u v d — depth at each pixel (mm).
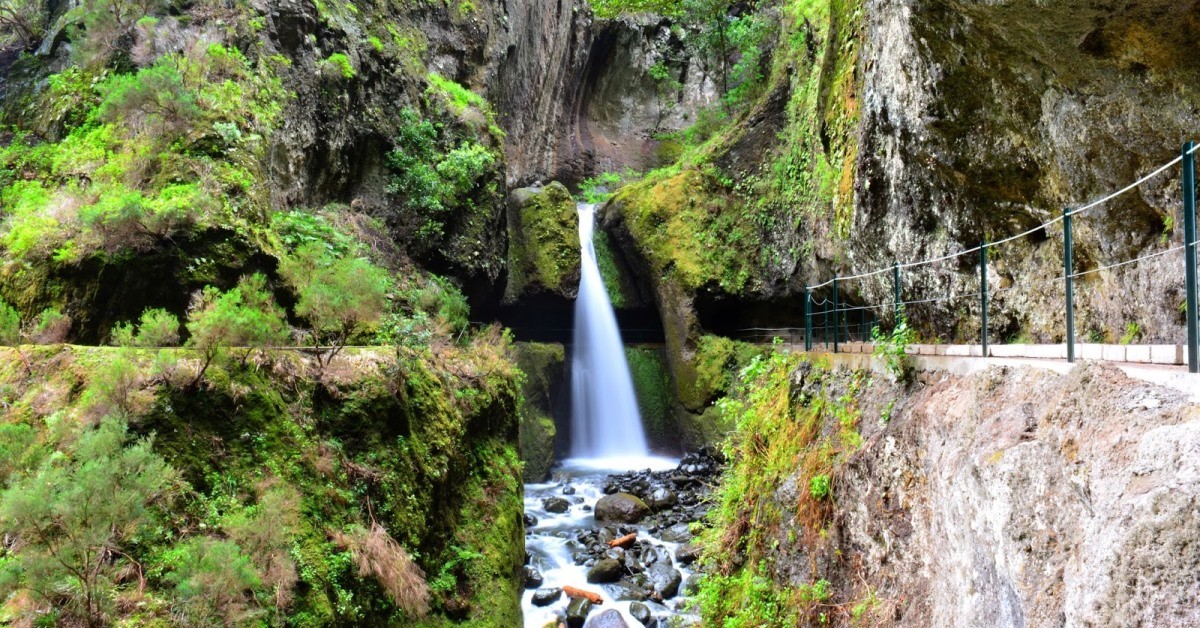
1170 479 2244
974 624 3518
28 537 3959
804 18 16812
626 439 17984
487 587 7582
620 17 24406
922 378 5301
